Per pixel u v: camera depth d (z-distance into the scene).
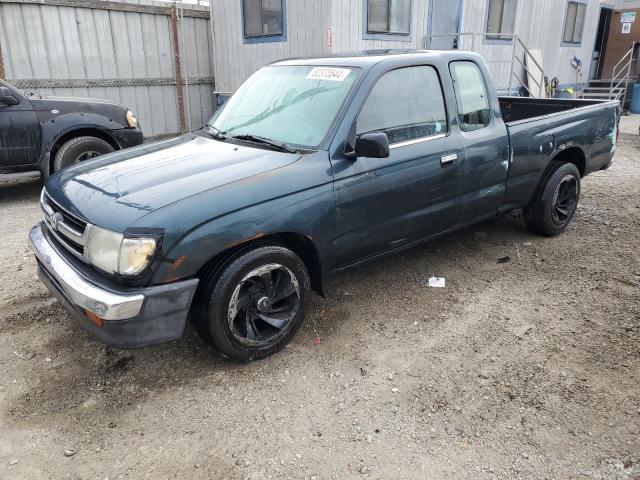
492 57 12.79
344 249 3.60
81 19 9.85
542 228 5.30
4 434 2.73
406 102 3.87
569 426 2.79
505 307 4.03
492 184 4.54
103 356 3.39
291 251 3.33
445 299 4.16
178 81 11.53
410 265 4.79
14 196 7.27
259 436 2.74
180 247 2.81
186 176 3.17
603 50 18.80
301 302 3.46
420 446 2.67
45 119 6.74
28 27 9.31
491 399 3.01
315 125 3.58
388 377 3.20
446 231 4.38
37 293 4.16
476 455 2.61
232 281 3.07
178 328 2.90
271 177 3.16
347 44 9.34
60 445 2.67
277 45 10.02
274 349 3.39
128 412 2.91
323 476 2.48
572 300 4.12
